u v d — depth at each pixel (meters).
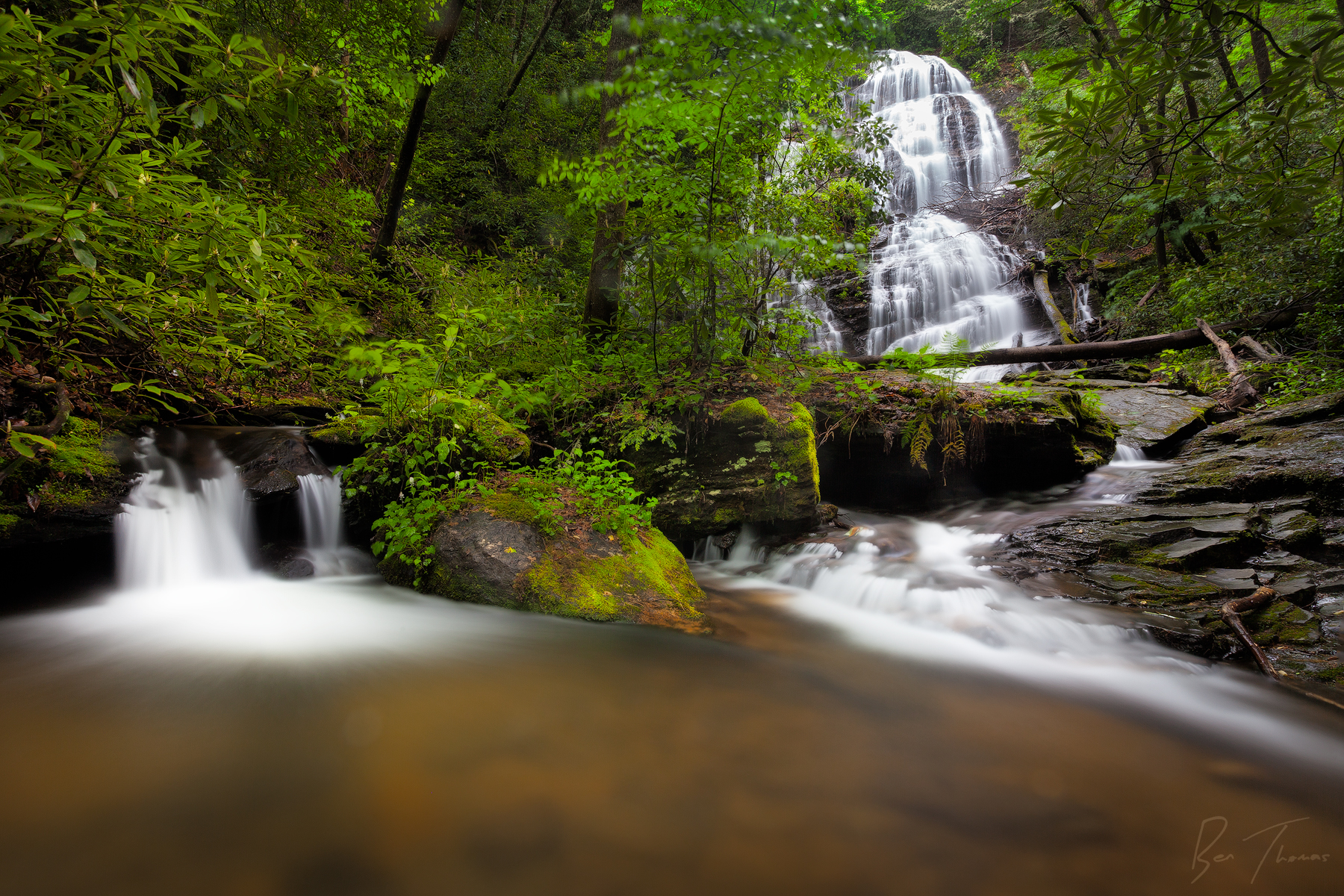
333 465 5.76
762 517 5.92
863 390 6.78
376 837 2.19
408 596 4.67
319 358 6.07
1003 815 2.46
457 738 2.82
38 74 2.70
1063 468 6.68
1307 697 3.52
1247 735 3.13
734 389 6.61
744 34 4.55
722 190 6.30
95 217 3.02
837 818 2.40
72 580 4.20
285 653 3.59
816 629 4.40
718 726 3.04
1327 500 5.57
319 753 2.65
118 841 2.11
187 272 3.62
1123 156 2.56
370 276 8.55
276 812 2.28
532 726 2.96
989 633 4.17
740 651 3.95
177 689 3.13
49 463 4.12
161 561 4.51
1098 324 12.69
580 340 7.27
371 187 13.28
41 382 3.58
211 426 5.77
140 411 5.26
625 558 4.85
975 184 19.91
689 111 5.18
